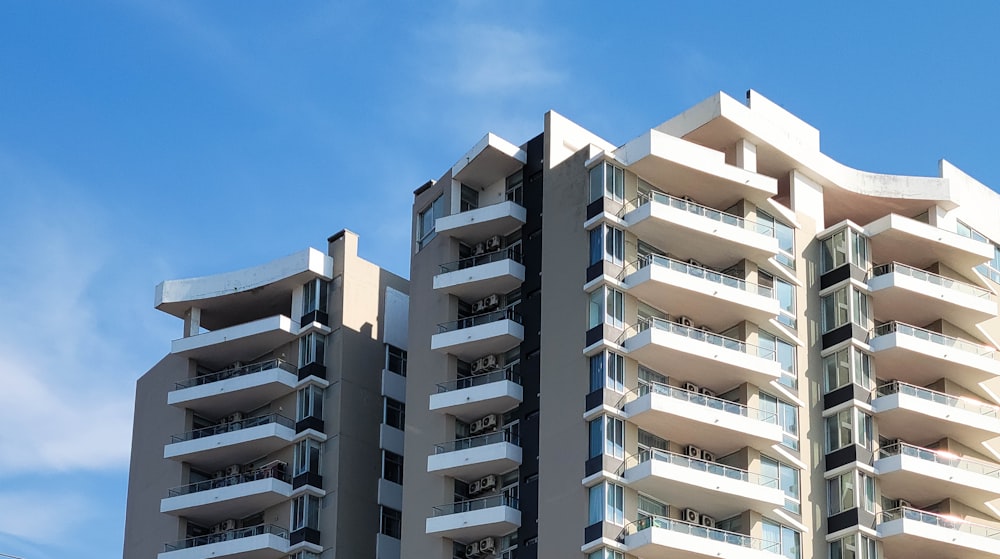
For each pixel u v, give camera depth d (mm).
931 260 90188
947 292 87188
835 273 86750
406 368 97312
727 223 83812
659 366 81188
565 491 78625
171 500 96125
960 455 86562
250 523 96312
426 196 93375
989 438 86375
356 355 96625
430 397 85812
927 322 89312
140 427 103562
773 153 87750
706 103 86562
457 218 88938
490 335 85062
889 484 83312
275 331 97000
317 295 97875
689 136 87188
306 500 92812
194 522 97688
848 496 81750
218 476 99750
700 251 84250
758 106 89438
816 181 89750
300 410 95625
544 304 83812
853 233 87438
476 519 81375
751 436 79625
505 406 84125
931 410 84000
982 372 86875
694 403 78750
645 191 84562
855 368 84312
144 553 98375
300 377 96312
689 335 81250
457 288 87875
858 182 91000
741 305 82000
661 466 76812
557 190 85875
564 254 83938
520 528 80938
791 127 90625
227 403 99062
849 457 82312
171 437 100438
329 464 93812
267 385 96250
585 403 79438
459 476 84500
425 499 84812
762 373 81062
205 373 102125
